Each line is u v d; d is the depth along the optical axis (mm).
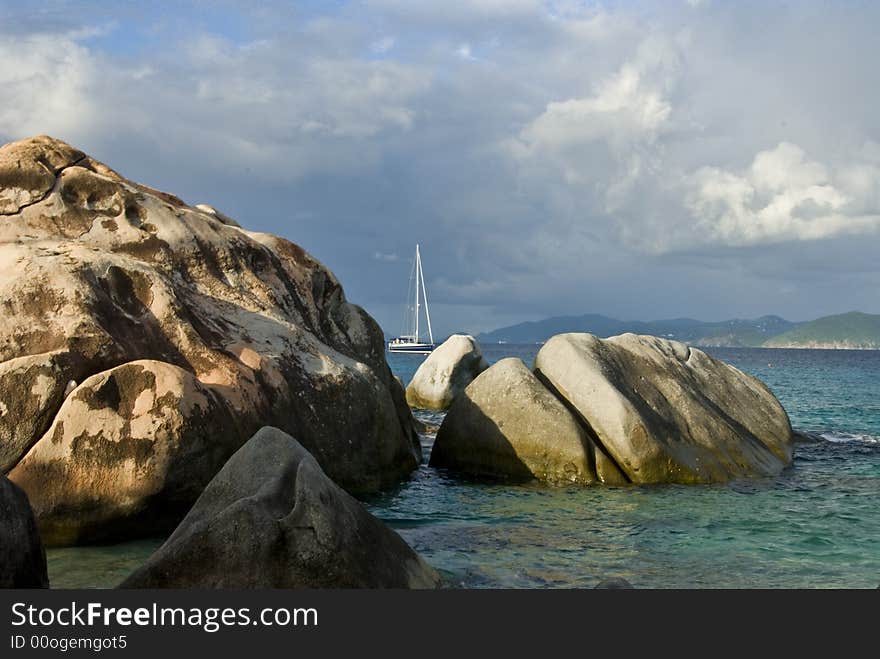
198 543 6398
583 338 16562
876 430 23641
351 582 6512
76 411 9703
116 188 13438
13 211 12609
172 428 9930
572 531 11008
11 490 6219
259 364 12516
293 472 7008
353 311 17547
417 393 31688
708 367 18688
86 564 8711
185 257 13625
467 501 13141
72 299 10750
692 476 14797
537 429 15016
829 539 10664
